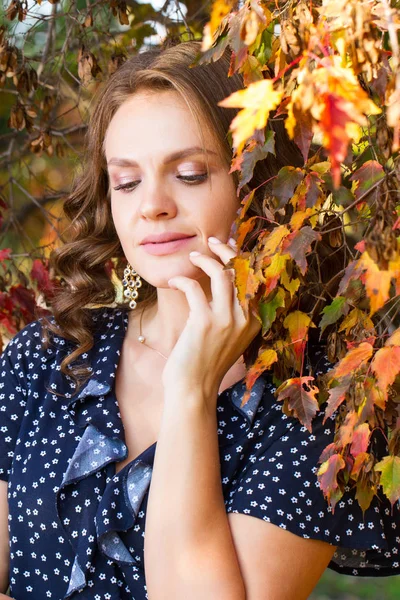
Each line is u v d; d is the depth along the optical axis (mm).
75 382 1946
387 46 1506
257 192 1813
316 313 1845
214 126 1753
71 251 2100
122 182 1804
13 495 1902
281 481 1704
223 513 1686
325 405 1777
